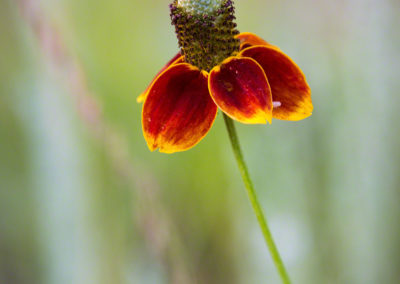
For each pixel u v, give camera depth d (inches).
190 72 10.9
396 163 14.2
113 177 13.8
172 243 13.1
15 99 14.5
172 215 14.7
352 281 14.0
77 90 12.9
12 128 14.5
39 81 14.4
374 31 14.5
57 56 12.9
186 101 10.8
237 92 10.5
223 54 10.8
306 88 10.7
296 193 14.6
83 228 14.1
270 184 14.7
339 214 14.3
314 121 14.7
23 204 14.4
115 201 13.9
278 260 10.4
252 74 10.6
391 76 14.3
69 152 14.2
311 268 14.1
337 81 14.6
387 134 14.2
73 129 14.2
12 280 14.3
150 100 10.7
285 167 14.7
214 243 14.8
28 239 14.3
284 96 10.8
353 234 14.2
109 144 13.0
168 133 10.7
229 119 10.6
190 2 10.8
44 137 14.4
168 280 13.2
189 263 13.6
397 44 14.3
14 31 14.6
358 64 14.5
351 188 14.3
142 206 13.1
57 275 14.2
